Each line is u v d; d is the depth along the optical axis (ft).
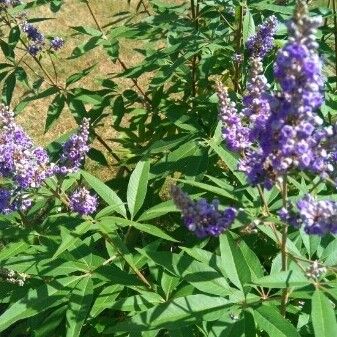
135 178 2.10
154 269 2.04
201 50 2.83
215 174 2.64
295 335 1.59
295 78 1.34
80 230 1.84
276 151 1.43
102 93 3.25
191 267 1.76
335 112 2.56
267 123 1.43
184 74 3.16
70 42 6.32
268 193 1.90
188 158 2.44
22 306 1.89
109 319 2.23
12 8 3.24
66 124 5.24
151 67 2.81
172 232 2.62
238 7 2.66
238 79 2.84
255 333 1.64
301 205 1.45
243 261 1.72
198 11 3.07
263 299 1.76
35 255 2.11
